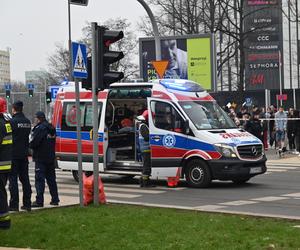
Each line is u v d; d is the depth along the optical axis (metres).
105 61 10.77
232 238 7.52
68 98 17.00
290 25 67.44
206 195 13.23
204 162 14.48
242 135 14.84
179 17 41.84
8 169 8.27
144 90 15.51
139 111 16.50
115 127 16.31
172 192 13.95
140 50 29.44
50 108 35.06
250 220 9.09
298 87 67.06
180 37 29.09
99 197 11.46
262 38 62.81
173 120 14.92
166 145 14.98
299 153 23.45
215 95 43.88
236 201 12.15
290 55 68.25
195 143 14.59
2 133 8.13
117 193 13.88
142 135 15.09
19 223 9.08
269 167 19.75
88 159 16.38
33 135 11.19
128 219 9.22
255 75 63.81
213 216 9.55
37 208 10.97
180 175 14.90
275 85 63.75
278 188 14.32
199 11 41.59
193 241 7.37
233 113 24.27
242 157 14.40
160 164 15.06
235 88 60.75
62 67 63.22
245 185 15.05
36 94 47.16
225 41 51.09
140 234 7.93
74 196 13.23
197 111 15.07
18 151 10.50
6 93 41.91
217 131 14.75
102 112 16.09
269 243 7.16
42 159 11.22
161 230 8.20
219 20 40.12
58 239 7.82
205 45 28.88
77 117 10.66
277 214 10.26
